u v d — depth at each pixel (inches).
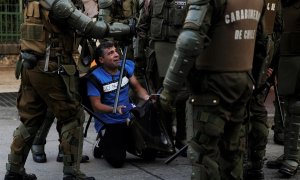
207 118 138.0
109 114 207.2
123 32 175.6
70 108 173.5
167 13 211.0
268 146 244.7
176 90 132.6
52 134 259.1
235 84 138.6
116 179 193.6
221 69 137.3
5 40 448.8
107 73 209.5
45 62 167.3
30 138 178.1
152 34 216.5
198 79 138.9
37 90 171.0
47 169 204.5
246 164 189.9
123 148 207.0
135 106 211.8
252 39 143.2
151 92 222.1
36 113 176.9
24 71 172.7
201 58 138.1
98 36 170.1
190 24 129.3
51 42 167.8
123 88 211.2
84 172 201.5
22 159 179.0
